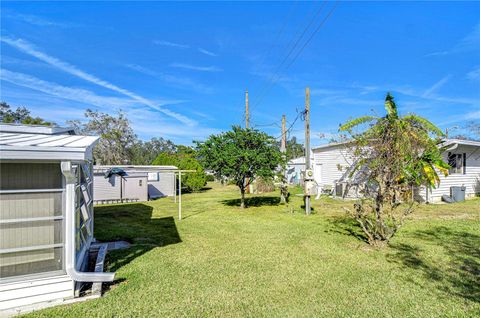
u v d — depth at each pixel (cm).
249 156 1049
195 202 1395
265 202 1320
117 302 340
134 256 522
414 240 595
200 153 1128
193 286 385
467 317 296
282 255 517
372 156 596
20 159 308
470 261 464
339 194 1405
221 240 634
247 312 315
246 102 1733
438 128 921
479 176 1415
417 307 319
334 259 489
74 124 2727
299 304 332
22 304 329
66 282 351
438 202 1164
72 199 356
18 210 335
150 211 1120
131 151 3164
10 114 2500
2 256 326
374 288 371
